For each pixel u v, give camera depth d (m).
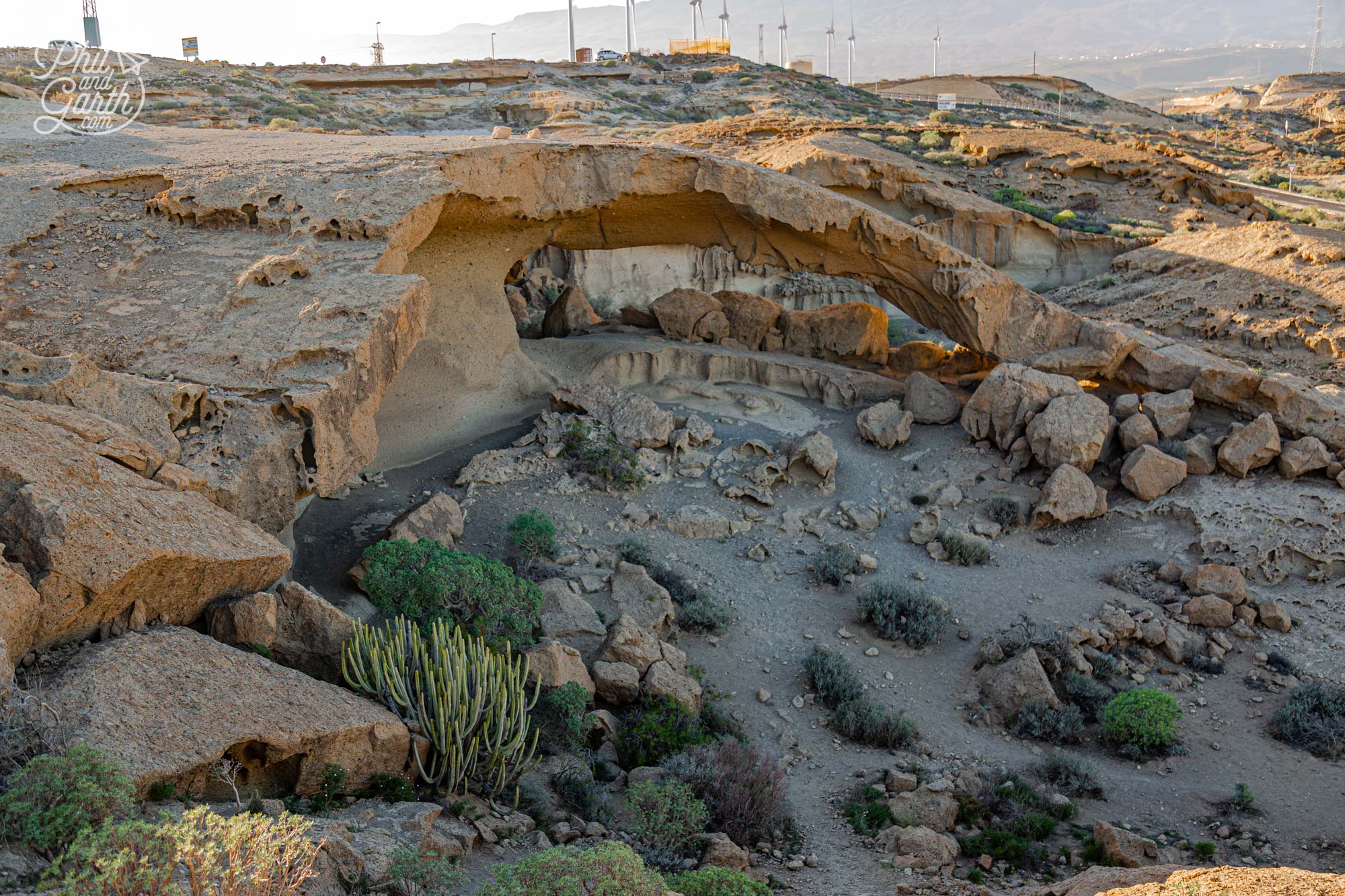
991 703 17.16
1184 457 23.20
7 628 9.08
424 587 14.46
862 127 62.38
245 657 10.63
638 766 13.59
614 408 24.12
